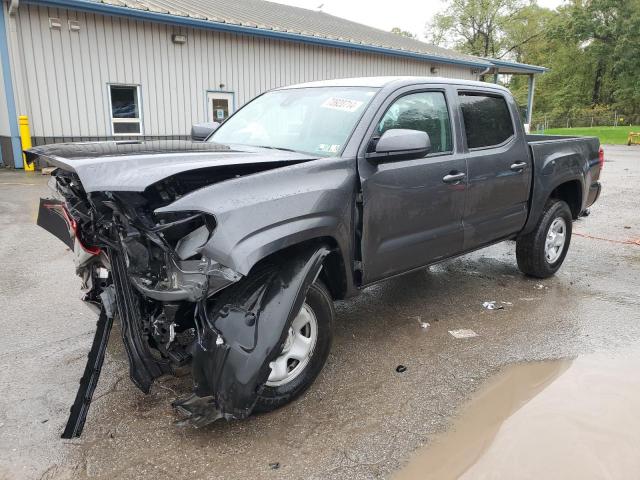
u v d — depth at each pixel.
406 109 4.07
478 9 55.69
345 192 3.42
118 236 2.93
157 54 14.39
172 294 2.80
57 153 3.11
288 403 3.28
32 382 3.51
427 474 2.69
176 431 3.02
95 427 3.04
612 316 4.77
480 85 4.87
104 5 12.69
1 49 12.11
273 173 3.12
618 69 58.28
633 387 3.52
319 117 4.02
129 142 3.74
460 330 4.44
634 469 2.72
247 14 18.42
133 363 2.83
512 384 3.57
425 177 4.02
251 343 2.83
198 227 2.89
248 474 2.69
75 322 4.48
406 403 3.34
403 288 5.48
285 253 3.21
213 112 15.91
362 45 18.91
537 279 5.81
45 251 6.55
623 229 8.50
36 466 2.71
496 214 4.84
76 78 13.17
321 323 3.38
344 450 2.88
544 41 61.44
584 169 5.90
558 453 2.84
